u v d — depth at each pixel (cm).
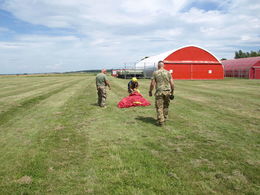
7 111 848
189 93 1455
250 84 2336
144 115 769
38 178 327
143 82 2708
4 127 614
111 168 358
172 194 285
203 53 3797
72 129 591
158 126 619
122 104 929
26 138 516
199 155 411
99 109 884
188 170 351
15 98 1238
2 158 400
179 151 431
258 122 664
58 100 1152
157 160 389
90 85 2272
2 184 311
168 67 3694
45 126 623
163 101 634
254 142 484
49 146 461
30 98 1234
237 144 471
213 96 1290
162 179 322
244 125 629
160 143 479
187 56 3753
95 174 338
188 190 294
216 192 289
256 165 370
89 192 290
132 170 351
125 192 289
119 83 2511
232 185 306
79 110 864
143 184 309
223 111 838
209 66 3816
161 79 608
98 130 580
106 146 460
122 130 580
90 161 385
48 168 360
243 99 1161
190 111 838
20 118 727
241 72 4191
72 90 1725
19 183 313
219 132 561
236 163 377
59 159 395
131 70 3781
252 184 310
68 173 342
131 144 472
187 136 528
